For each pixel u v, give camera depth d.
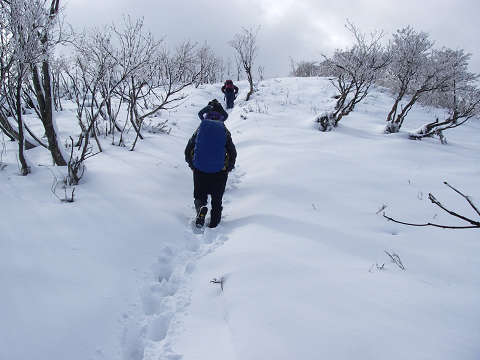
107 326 1.93
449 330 1.75
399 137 7.36
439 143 7.14
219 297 2.31
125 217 3.16
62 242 2.52
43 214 2.84
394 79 8.85
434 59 8.11
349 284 2.23
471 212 3.48
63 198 3.23
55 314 1.86
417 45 8.05
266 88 15.57
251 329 1.89
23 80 3.51
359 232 3.10
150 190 3.97
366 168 5.06
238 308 2.11
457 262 2.51
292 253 2.73
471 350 1.60
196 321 2.10
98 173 4.10
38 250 2.34
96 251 2.54
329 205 3.76
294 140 7.09
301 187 4.30
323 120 8.05
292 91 14.30
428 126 7.45
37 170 3.77
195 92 15.99
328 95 13.12
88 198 3.33
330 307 2.00
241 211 3.92
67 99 10.41
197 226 3.47
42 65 3.57
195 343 1.91
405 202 3.82
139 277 2.46
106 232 2.83
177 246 3.06
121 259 2.56
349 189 4.21
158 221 3.31
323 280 2.29
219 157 3.46
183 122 9.46
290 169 5.03
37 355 1.59
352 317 1.89
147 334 2.02
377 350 1.64
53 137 3.93
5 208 2.79
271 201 3.97
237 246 3.01
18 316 1.77
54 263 2.27
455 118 7.16
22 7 3.06
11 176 3.54
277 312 2.00
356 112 10.34
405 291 2.13
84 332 1.82
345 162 5.32
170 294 2.44
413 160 5.64
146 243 2.89
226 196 4.54
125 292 2.25
